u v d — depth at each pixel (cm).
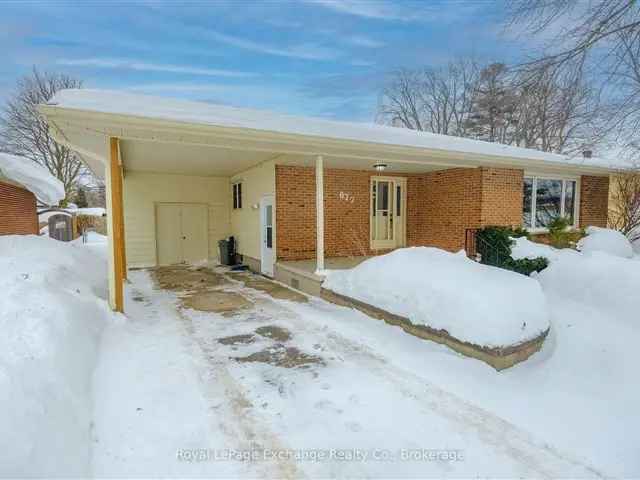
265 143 671
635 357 430
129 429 300
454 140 1162
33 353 317
